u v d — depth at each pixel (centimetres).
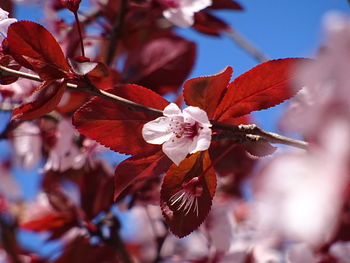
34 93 29
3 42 30
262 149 29
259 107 30
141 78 41
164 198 29
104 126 30
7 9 32
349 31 20
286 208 21
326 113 21
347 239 33
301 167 22
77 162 41
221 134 29
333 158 21
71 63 29
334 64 20
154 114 29
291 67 30
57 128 42
